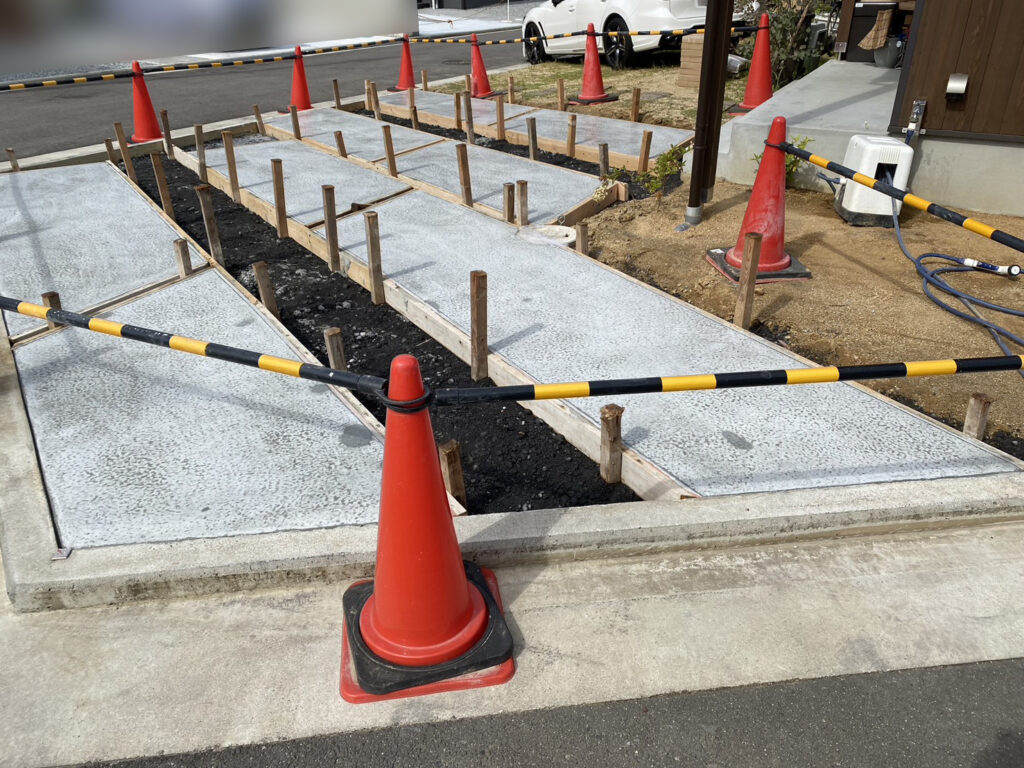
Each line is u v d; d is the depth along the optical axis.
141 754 2.08
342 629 2.45
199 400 3.54
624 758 2.05
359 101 10.74
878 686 2.24
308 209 6.19
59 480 3.00
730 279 4.73
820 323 4.22
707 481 2.91
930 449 3.06
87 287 4.80
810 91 7.59
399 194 6.45
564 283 4.68
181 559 2.55
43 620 2.50
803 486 2.86
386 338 4.43
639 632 2.42
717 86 5.09
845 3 9.36
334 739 2.11
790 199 6.09
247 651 2.38
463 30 22.44
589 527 2.69
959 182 5.57
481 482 3.21
